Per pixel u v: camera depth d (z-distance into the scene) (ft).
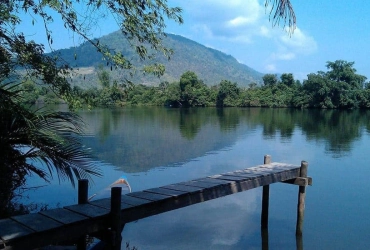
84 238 18.01
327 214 32.14
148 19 21.26
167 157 60.85
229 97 259.80
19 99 24.41
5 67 22.50
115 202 16.16
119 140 80.84
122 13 20.77
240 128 109.70
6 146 23.70
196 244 25.18
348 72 223.10
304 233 27.73
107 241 16.33
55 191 36.58
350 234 27.61
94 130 100.42
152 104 267.59
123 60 21.75
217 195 22.18
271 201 35.55
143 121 131.64
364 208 33.81
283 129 108.47
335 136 92.63
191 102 257.34
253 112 196.75
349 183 43.62
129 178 45.47
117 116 156.76
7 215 23.90
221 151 67.82
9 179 24.35
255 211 32.50
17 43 22.41
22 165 25.23
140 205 17.78
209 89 273.33
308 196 37.88
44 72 23.04
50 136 25.14
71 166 26.07
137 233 26.86
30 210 28.60
